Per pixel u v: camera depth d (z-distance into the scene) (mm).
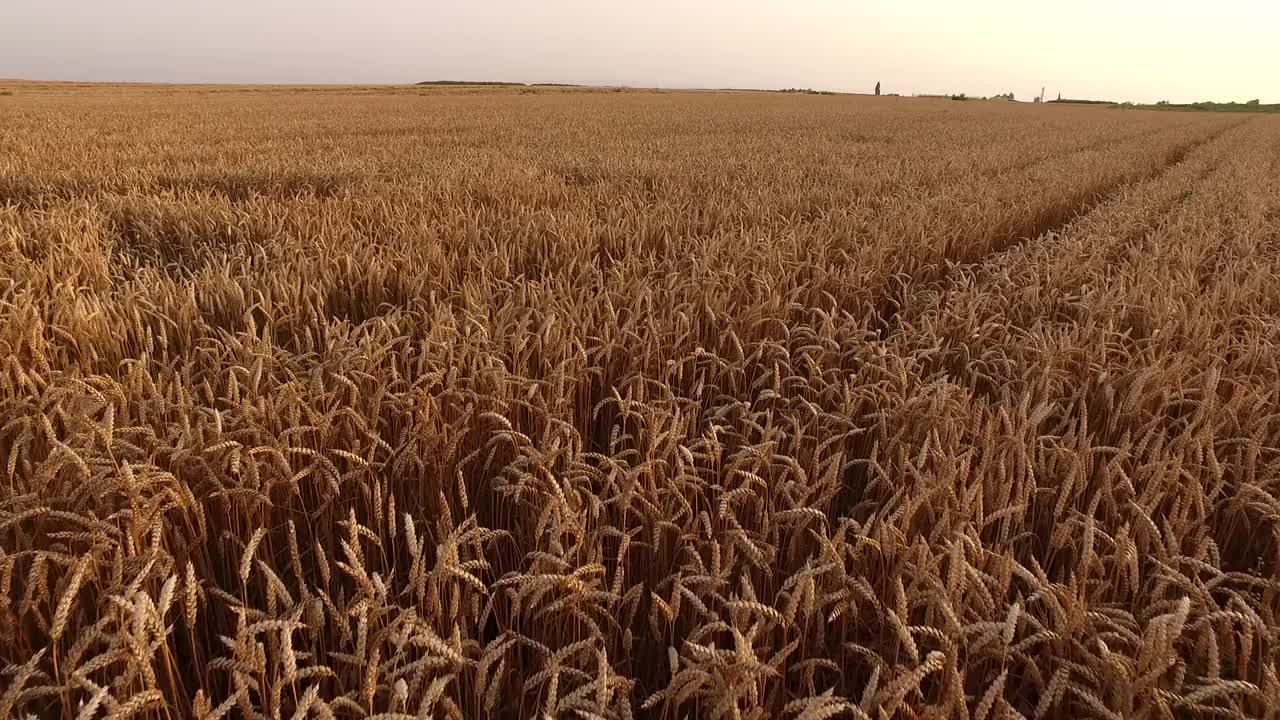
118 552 1655
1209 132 37969
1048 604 1711
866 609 2012
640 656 2082
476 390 2895
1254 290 5203
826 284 5324
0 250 5781
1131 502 2111
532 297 4293
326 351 3246
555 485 1875
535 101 48250
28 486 2246
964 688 1877
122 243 7168
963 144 21109
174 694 1655
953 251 7305
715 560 1746
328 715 1312
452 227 7086
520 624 2117
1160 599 1879
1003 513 2002
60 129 20797
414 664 1501
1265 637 1736
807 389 3330
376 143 18484
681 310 4258
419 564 1690
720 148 17812
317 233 6844
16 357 3053
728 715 1480
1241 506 2291
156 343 4016
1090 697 1540
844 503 2691
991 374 3748
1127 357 3859
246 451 2307
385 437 2826
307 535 2408
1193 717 1734
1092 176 13781
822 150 17875
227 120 26328
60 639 1891
